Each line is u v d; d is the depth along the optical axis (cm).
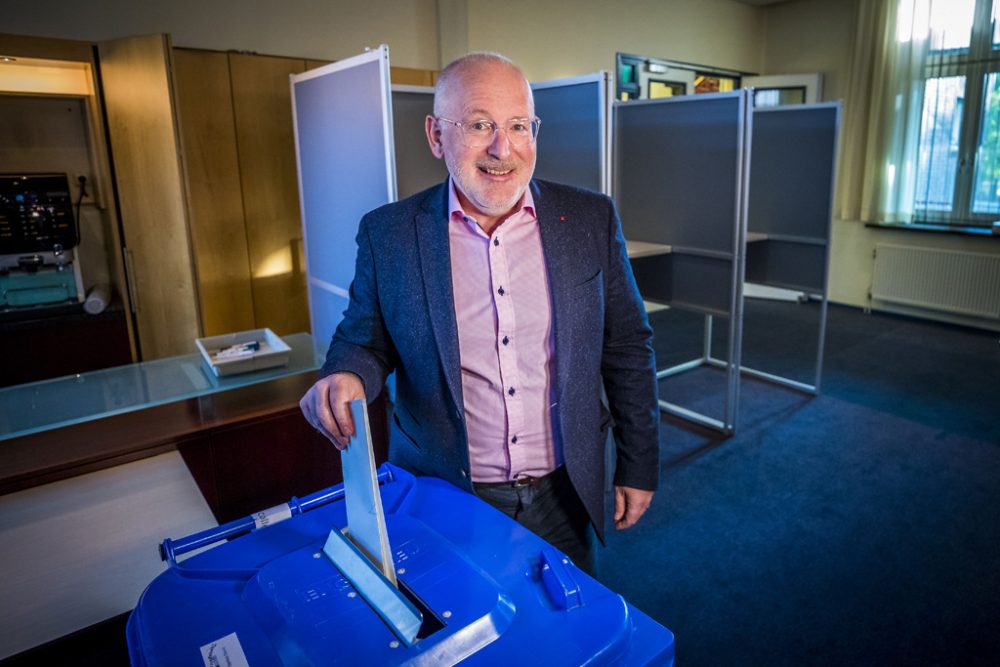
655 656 70
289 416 192
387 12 429
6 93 296
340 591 74
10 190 297
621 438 129
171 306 329
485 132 101
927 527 254
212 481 182
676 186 349
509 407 115
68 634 167
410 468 123
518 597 74
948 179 532
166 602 74
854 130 574
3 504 153
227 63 354
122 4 337
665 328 551
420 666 64
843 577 225
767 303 636
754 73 661
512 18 477
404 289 112
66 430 175
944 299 536
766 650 192
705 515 266
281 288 388
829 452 320
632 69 562
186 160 323
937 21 515
